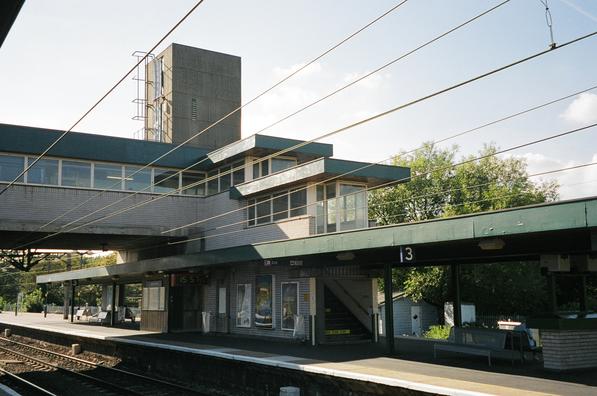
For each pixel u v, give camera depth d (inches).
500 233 443.8
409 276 1385.3
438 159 1514.5
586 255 530.9
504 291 1375.5
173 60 1668.3
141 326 1090.7
